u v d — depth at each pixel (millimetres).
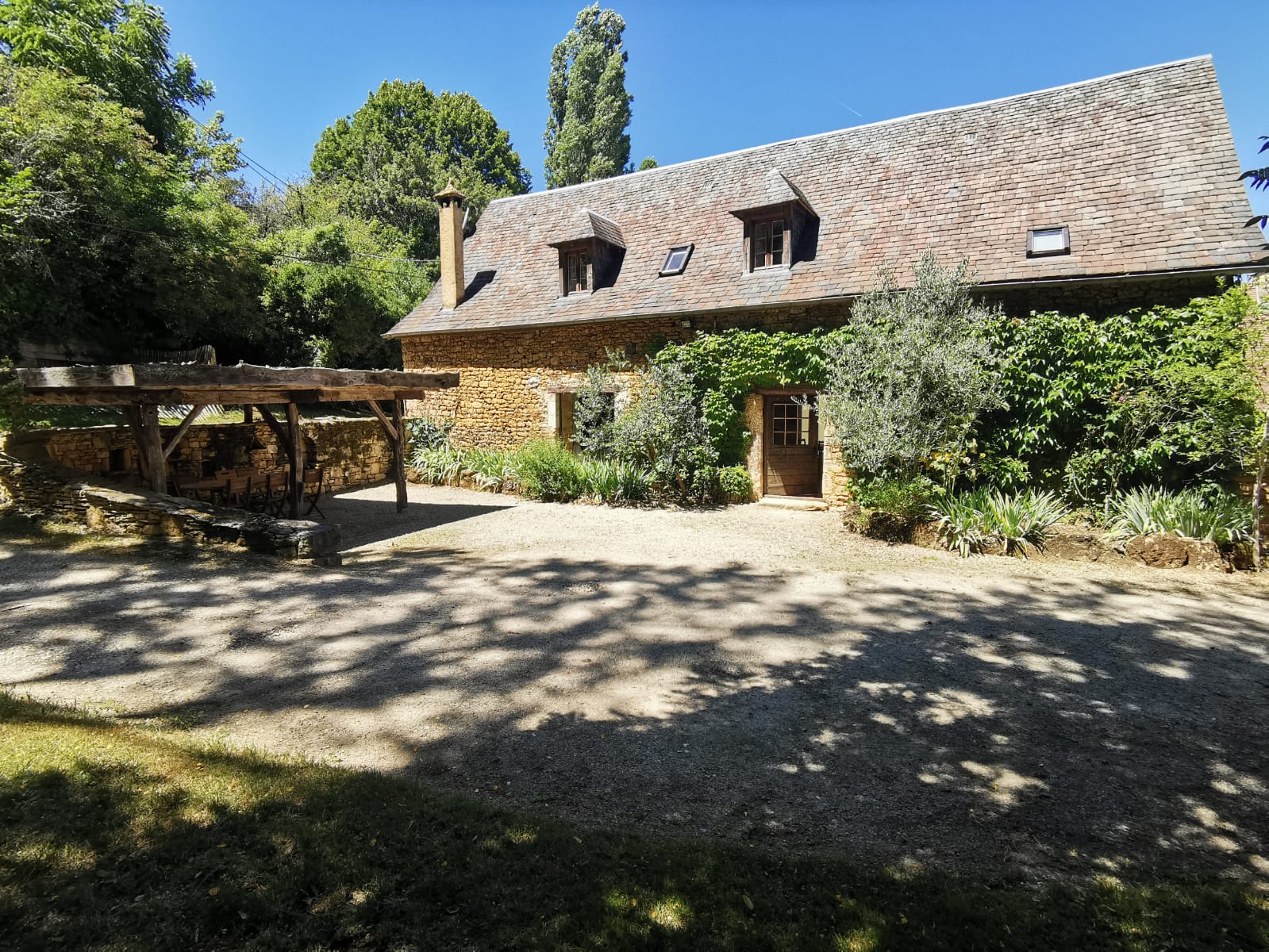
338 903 2180
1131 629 5688
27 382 6906
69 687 4016
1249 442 7605
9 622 5066
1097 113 10680
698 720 4008
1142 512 8008
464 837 2584
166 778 2807
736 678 4637
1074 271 9016
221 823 2529
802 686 4527
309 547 7184
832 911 2279
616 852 2557
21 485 8211
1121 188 9672
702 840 2781
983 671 4816
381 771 3244
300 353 19031
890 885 2453
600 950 2029
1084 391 8836
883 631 5629
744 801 3164
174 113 19531
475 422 14836
